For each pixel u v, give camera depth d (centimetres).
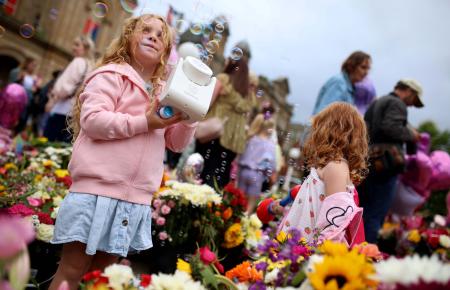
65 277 162
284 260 125
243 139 388
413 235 369
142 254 265
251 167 443
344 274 97
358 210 177
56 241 158
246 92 390
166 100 160
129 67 181
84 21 2003
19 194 261
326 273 98
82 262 164
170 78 164
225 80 371
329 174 190
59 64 2000
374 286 98
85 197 161
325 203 181
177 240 265
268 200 238
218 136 365
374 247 123
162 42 188
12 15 1802
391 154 335
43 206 260
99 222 159
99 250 170
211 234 269
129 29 190
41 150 415
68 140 457
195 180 327
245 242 288
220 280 131
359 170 203
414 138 360
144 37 185
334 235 171
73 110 192
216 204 280
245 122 390
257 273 137
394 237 443
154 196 269
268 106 458
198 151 376
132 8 229
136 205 168
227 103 374
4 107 483
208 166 372
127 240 165
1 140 461
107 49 192
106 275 108
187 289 108
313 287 103
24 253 75
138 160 169
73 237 156
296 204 196
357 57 374
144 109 178
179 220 269
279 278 119
